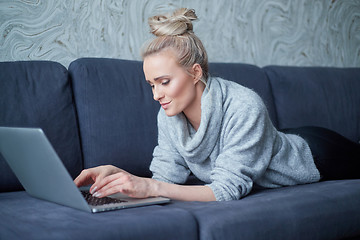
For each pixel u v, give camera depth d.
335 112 2.10
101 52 1.83
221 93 1.21
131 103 1.53
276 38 2.39
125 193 0.99
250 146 1.16
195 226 0.87
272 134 1.28
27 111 1.34
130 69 1.59
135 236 0.78
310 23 2.53
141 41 1.93
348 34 2.70
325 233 1.04
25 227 0.77
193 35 1.18
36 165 0.92
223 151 1.19
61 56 1.73
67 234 0.73
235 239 0.89
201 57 1.18
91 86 1.48
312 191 1.14
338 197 1.11
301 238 1.00
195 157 1.24
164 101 1.14
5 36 1.61
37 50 1.68
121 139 1.48
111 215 0.85
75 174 1.40
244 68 1.89
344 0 2.67
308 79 2.07
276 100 1.98
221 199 1.08
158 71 1.11
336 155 1.57
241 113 1.17
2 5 1.60
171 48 1.11
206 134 1.20
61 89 1.42
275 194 1.13
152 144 1.54
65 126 1.40
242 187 1.11
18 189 1.30
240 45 2.25
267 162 1.23
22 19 1.64
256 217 0.94
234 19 2.22
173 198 1.04
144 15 1.93
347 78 2.21
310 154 1.47
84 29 1.78
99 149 1.44
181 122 1.24
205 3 2.11
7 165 1.27
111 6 1.84
